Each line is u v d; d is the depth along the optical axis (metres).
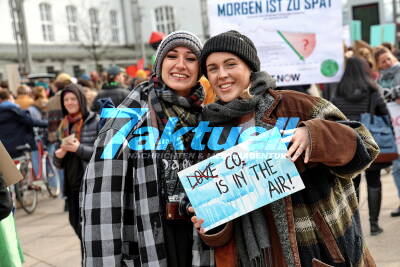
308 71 4.42
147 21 36.69
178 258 2.01
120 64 35.09
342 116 2.03
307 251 1.90
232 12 4.36
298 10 4.34
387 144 4.46
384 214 5.38
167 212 2.00
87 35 32.09
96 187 1.97
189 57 2.13
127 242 2.06
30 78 15.38
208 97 2.29
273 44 4.39
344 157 1.83
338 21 4.32
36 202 7.73
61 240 5.80
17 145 7.35
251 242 1.90
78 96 4.32
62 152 4.01
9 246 3.02
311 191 1.94
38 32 29.03
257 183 1.89
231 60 1.95
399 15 16.89
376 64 5.12
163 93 2.08
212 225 1.91
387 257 4.12
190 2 36.56
